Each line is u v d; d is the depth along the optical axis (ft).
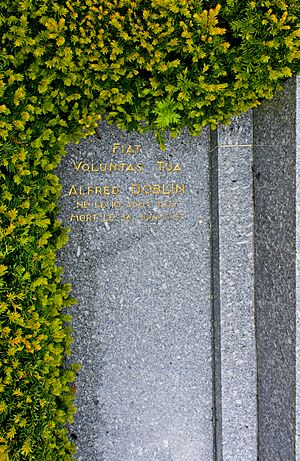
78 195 10.46
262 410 10.57
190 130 10.31
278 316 10.12
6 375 9.50
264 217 10.32
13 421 9.48
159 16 9.61
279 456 10.19
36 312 9.61
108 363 10.64
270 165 10.15
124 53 9.78
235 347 10.62
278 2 9.53
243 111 10.14
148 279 10.63
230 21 9.80
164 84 9.96
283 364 10.06
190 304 10.71
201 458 10.81
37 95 9.78
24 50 9.52
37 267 9.75
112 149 10.48
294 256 9.77
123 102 9.96
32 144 9.68
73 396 10.23
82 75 9.82
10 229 9.41
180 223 10.63
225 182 10.48
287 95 9.80
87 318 10.57
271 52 9.71
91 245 10.52
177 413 10.76
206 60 9.93
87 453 10.65
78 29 9.61
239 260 10.57
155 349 10.69
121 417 10.69
